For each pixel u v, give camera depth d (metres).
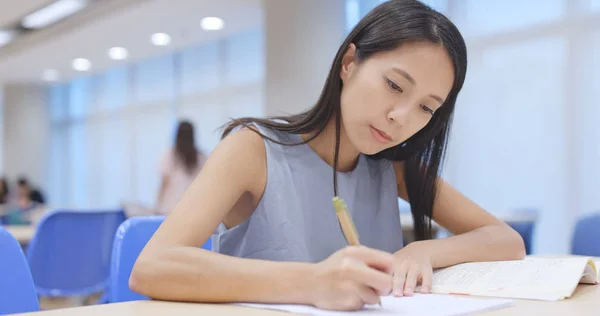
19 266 1.00
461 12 4.76
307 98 4.36
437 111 1.12
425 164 1.25
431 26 0.95
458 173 4.75
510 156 4.50
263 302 0.79
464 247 1.09
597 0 4.16
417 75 0.94
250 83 6.94
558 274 0.90
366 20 1.01
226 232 1.11
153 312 0.74
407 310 0.74
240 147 1.04
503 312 0.73
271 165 1.08
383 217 1.22
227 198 0.98
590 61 4.17
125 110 8.89
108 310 0.76
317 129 1.11
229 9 5.38
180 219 0.91
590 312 0.73
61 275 2.49
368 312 0.73
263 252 1.07
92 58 7.50
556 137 4.29
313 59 4.38
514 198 4.47
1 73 8.59
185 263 0.83
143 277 0.85
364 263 0.74
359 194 1.18
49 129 9.87
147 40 6.56
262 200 1.07
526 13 4.46
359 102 0.98
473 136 4.69
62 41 6.61
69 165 10.02
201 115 7.62
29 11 5.85
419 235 1.30
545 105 4.35
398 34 0.95
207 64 7.55
